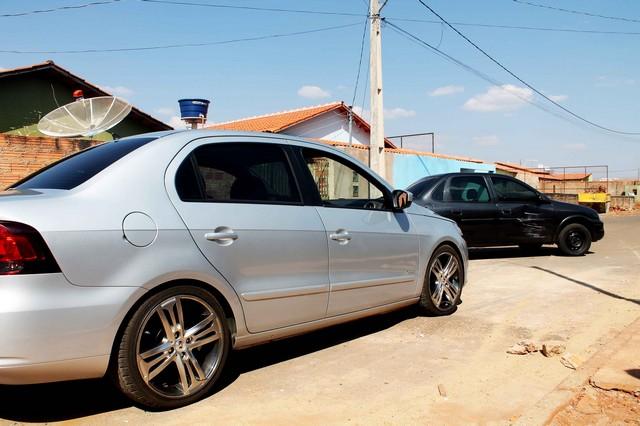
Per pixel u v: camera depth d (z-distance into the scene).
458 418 3.29
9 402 3.51
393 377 3.99
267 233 3.87
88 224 3.07
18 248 2.84
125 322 3.16
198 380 3.48
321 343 4.85
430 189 10.01
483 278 8.28
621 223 24.09
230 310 3.68
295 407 3.46
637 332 5.00
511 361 4.33
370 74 14.23
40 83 16.59
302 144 4.53
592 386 3.72
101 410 3.38
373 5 14.08
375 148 14.14
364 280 4.64
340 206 4.59
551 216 10.69
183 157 3.66
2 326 2.77
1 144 9.37
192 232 3.46
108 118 12.49
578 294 6.98
